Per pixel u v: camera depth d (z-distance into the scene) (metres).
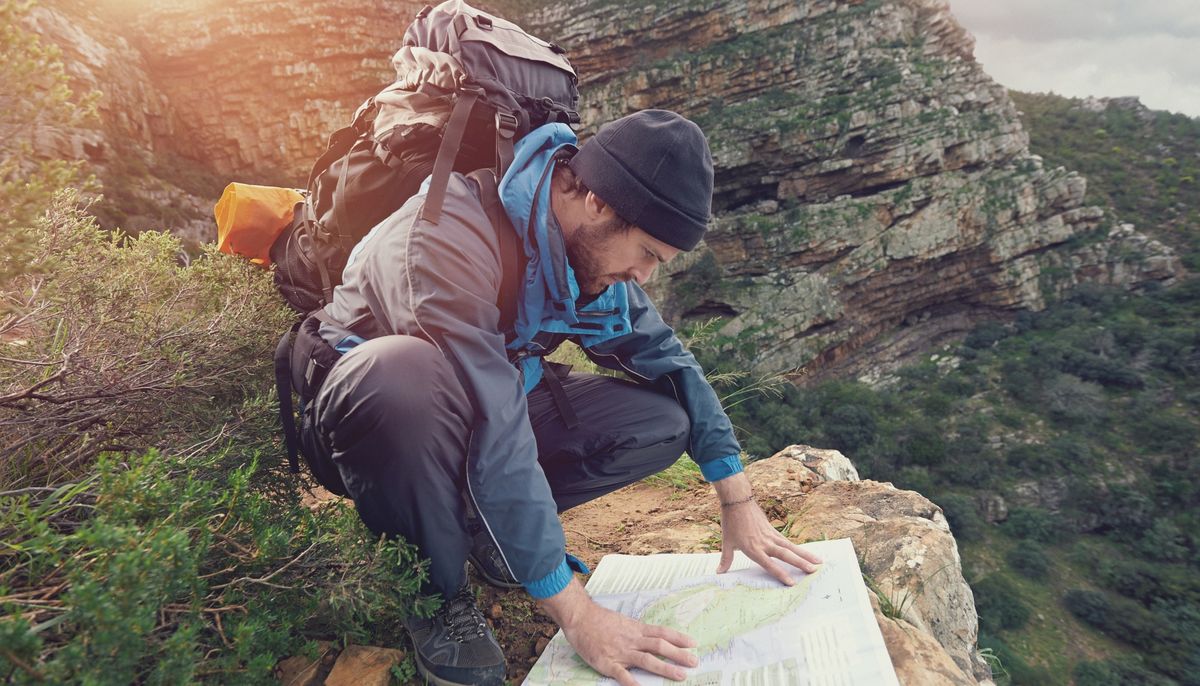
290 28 40.34
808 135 45.34
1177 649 29.00
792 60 48.31
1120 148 68.50
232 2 39.69
